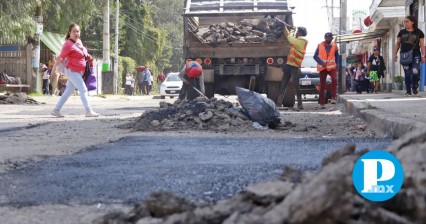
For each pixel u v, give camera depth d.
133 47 71.56
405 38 17.80
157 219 3.04
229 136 8.98
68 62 14.02
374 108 12.51
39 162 6.07
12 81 33.97
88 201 4.15
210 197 4.09
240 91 10.71
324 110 17.19
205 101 11.02
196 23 19.64
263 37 18.59
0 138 8.98
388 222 2.35
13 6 28.77
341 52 33.38
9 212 3.91
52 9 38.66
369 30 38.41
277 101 18.69
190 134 9.32
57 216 3.78
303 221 2.33
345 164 2.78
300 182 2.98
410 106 12.91
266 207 2.83
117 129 10.33
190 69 17.06
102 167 5.64
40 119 13.40
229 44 18.58
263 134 9.34
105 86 46.22
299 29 17.84
